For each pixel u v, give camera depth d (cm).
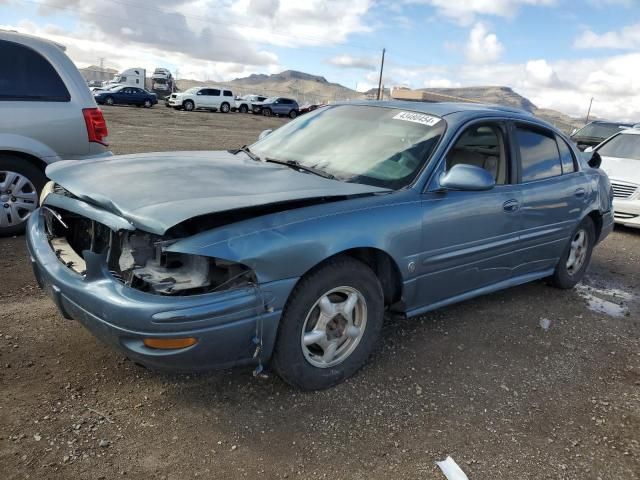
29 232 336
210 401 296
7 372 307
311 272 290
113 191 286
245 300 260
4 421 266
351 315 316
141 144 1456
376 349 368
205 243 252
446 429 290
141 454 253
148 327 245
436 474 256
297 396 306
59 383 301
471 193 373
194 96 3916
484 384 339
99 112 593
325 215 294
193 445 262
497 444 282
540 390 339
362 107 431
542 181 445
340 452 265
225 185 303
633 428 306
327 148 388
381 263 336
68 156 573
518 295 502
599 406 327
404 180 346
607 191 547
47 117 553
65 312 292
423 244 340
